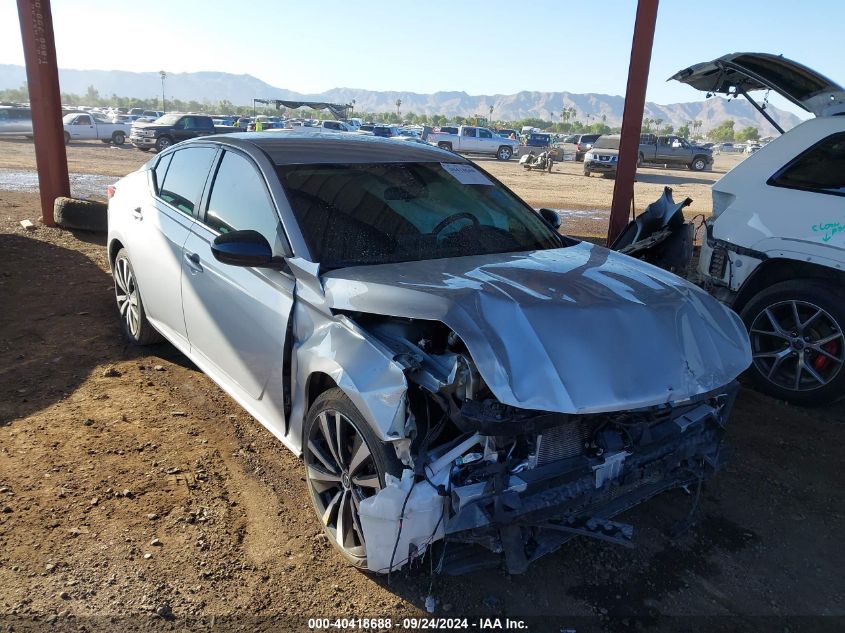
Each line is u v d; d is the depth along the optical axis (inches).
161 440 155.9
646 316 113.6
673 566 121.0
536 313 106.3
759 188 194.9
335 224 132.4
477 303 105.9
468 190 158.1
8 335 214.4
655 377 105.5
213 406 174.7
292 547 121.3
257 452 153.5
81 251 330.3
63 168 382.9
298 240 127.3
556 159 1603.1
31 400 171.6
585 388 99.0
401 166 156.1
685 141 1413.6
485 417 94.3
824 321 180.5
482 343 98.0
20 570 111.3
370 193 142.8
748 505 140.8
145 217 184.1
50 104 369.7
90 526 123.6
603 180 1021.8
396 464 100.6
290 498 136.3
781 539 130.0
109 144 1369.3
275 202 134.2
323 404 114.3
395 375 99.7
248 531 125.1
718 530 132.0
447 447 99.5
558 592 113.3
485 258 134.1
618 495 110.9
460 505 96.0
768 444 166.7
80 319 232.1
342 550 114.5
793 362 190.4
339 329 114.0
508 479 99.0
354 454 109.3
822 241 176.9
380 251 130.7
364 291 113.5
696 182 1063.0
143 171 204.2
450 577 115.2
